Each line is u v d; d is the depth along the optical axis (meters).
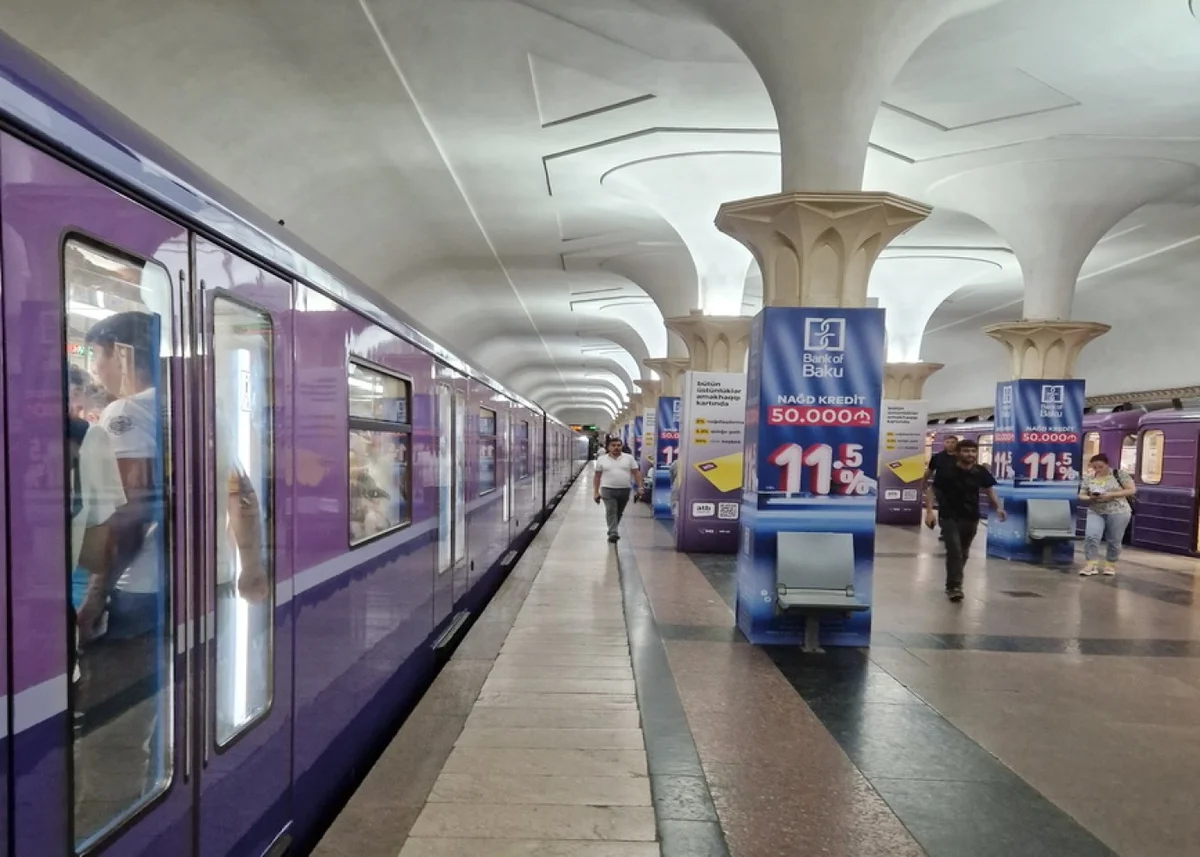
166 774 2.51
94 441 2.21
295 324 3.68
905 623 7.88
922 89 8.66
